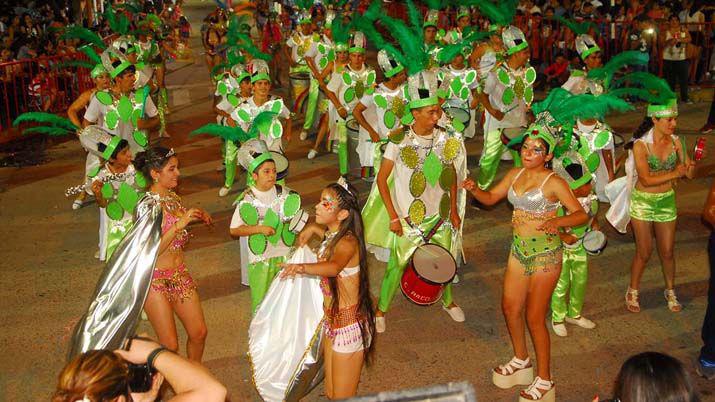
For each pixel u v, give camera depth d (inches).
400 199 244.2
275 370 208.8
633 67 592.4
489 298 284.0
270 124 286.8
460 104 406.9
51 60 562.3
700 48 625.0
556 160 238.5
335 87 403.5
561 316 254.4
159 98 527.5
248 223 229.6
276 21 715.4
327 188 182.7
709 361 225.5
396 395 72.4
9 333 261.1
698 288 285.9
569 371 233.1
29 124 537.6
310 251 208.2
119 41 420.5
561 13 675.4
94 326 187.6
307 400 223.3
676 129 516.7
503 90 340.5
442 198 246.1
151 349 110.4
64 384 99.6
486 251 326.6
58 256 328.5
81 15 933.8
